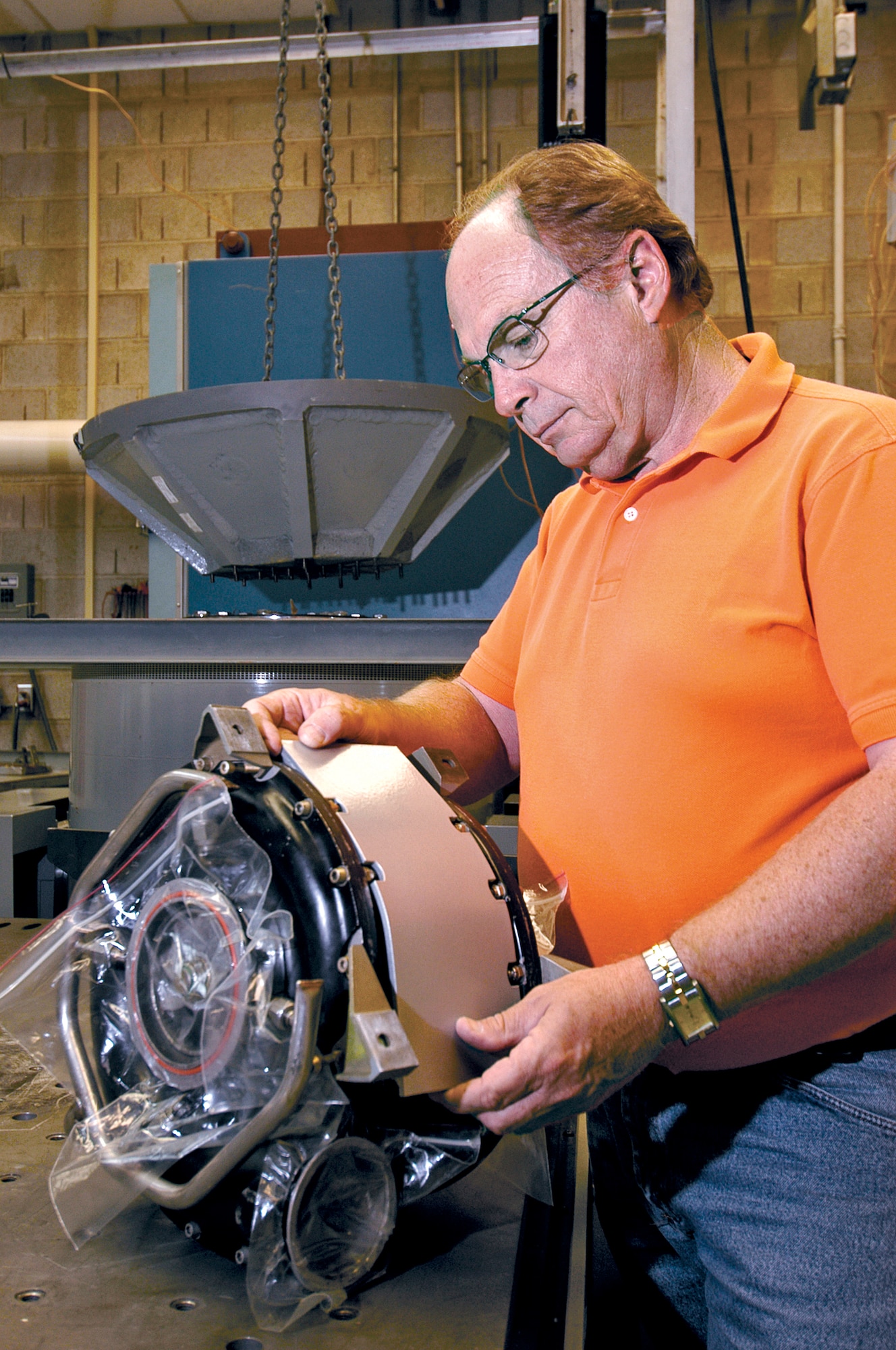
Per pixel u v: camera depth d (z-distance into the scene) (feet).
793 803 2.06
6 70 7.82
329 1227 1.55
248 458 4.37
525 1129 1.60
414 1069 1.45
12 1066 2.58
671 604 2.17
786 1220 2.08
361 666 5.00
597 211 2.10
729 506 2.16
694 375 2.32
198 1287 1.64
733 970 1.63
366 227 6.28
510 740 2.97
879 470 1.90
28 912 5.22
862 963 2.05
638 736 2.19
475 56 10.34
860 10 5.74
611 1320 3.20
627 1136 2.59
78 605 11.02
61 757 10.82
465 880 1.75
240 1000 1.55
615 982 1.63
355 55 7.29
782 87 10.08
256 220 10.67
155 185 10.78
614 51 10.09
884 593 1.82
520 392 2.22
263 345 5.73
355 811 1.73
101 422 4.39
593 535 2.55
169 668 5.08
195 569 5.75
